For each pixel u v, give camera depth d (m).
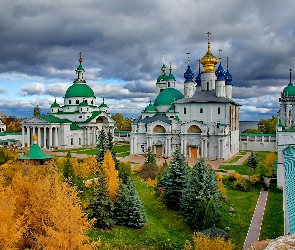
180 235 43.47
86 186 55.81
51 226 26.77
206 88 120.56
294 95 89.69
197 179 47.84
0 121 176.50
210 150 106.62
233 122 118.12
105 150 77.50
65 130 139.50
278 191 63.31
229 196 60.28
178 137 111.06
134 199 43.94
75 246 25.62
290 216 19.62
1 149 84.88
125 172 72.69
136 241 40.06
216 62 120.62
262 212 50.78
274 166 76.94
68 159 61.06
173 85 139.00
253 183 68.12
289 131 63.94
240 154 121.25
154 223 46.97
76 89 157.12
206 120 111.69
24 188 31.48
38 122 136.38
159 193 58.31
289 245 12.52
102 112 152.88
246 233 42.53
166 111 125.00
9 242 23.23
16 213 28.47
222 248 30.80
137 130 116.94
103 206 43.28
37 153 75.38
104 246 37.22
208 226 41.34
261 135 134.62
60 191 29.02
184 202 48.03
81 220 28.30
